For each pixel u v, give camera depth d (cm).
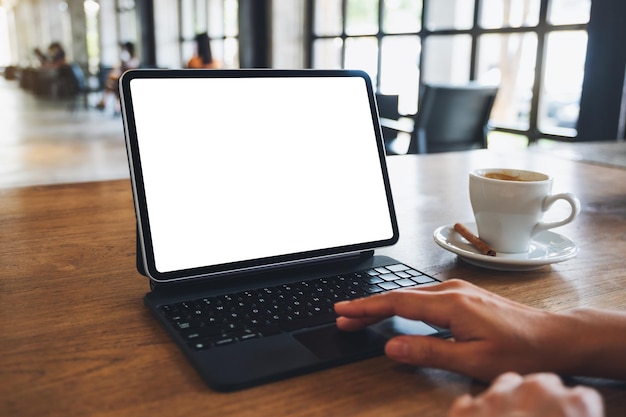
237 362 44
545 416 31
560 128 304
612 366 43
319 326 51
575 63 289
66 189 110
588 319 44
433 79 397
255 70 65
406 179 122
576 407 31
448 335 50
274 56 551
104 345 48
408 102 414
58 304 56
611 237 85
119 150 529
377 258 70
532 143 318
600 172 133
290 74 67
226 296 57
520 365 42
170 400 40
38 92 1196
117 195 106
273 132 65
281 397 41
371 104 73
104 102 905
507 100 335
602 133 272
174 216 58
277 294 58
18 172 422
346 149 70
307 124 68
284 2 541
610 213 98
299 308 54
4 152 511
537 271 70
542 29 303
